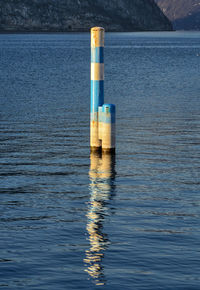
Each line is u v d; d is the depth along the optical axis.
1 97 45.94
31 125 31.12
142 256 11.68
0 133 28.39
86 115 35.53
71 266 11.18
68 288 10.20
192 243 12.44
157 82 62.03
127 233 13.12
